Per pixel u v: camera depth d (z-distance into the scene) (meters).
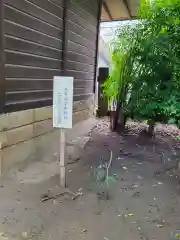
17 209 2.70
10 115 3.66
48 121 4.93
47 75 4.82
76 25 6.23
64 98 3.05
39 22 4.33
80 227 2.44
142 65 5.61
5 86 3.50
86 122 7.58
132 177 3.76
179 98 5.27
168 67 5.27
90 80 7.94
